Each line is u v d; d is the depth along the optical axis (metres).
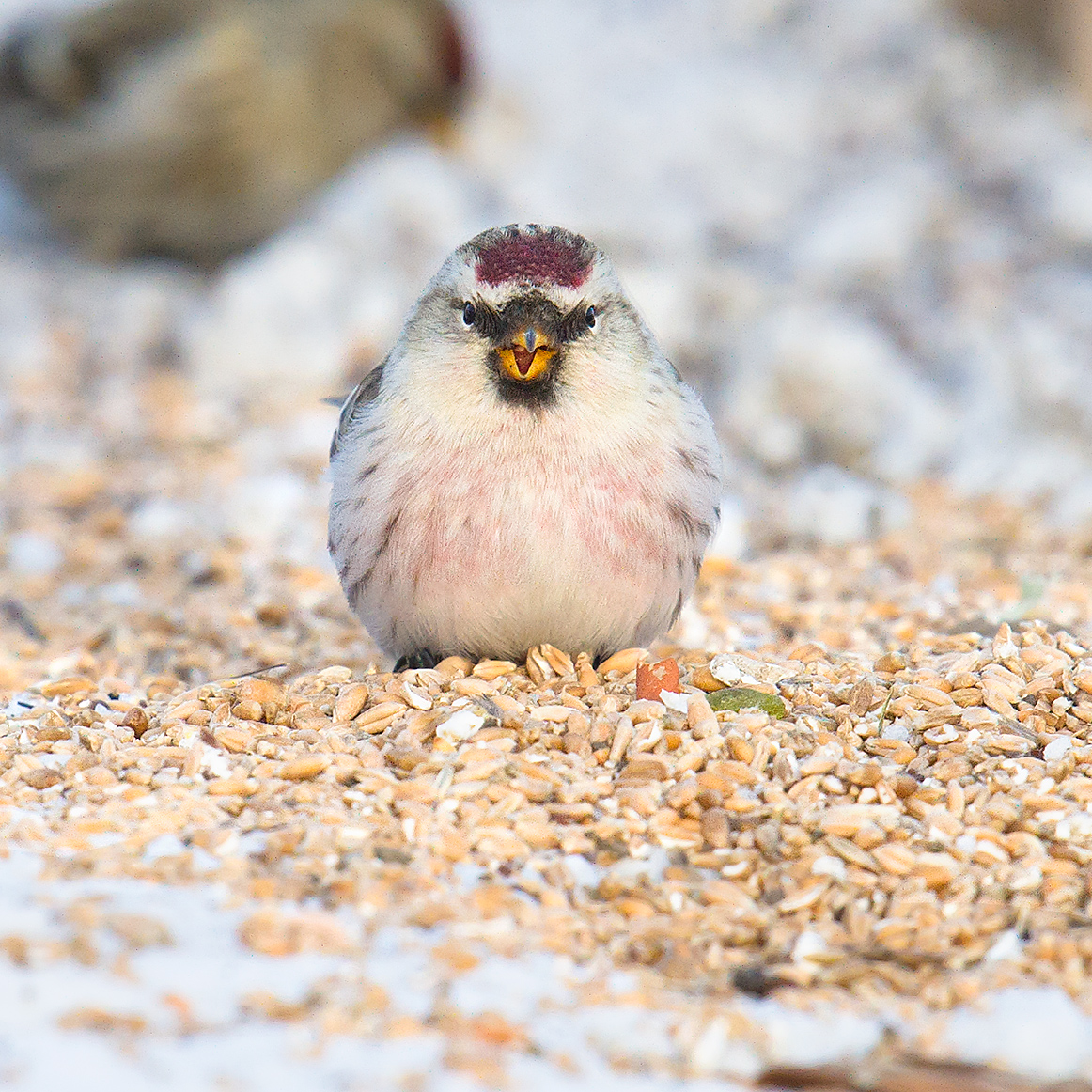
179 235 20.28
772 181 21.86
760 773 7.17
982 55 24.89
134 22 19.73
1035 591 10.88
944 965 6.06
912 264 19.48
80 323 19.30
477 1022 5.31
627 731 7.41
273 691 8.10
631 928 6.21
